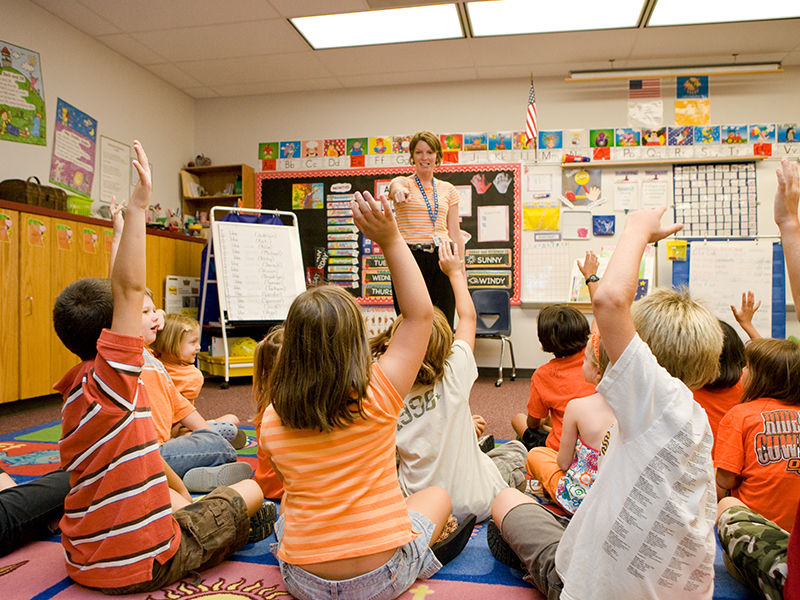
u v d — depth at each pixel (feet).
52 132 12.32
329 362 2.96
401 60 14.57
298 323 3.02
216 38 13.43
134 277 3.27
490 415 9.90
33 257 10.14
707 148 14.75
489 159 15.71
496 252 15.56
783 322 13.88
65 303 3.50
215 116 17.25
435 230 8.38
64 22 12.60
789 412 3.88
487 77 15.62
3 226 9.55
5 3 11.19
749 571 3.23
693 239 14.38
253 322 13.67
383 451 3.19
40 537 4.51
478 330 14.64
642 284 14.42
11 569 3.87
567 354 5.98
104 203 13.85
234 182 17.01
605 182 15.14
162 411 5.67
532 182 15.46
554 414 5.92
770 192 14.47
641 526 2.65
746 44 13.44
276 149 16.87
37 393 10.27
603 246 15.14
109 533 3.30
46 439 8.00
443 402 4.44
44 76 12.10
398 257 3.20
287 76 15.65
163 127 16.02
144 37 13.35
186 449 5.71
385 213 3.05
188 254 15.19
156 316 5.51
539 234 15.38
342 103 16.55
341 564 2.98
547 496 5.26
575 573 2.85
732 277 14.08
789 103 14.46
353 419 3.06
